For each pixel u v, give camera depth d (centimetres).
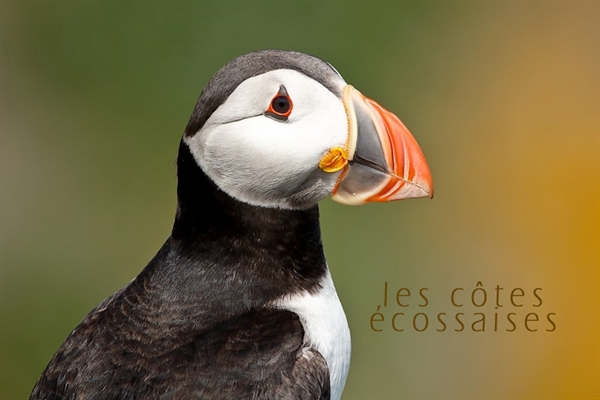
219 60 1558
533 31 1694
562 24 1694
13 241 1487
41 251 1483
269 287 759
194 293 750
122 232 1499
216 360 708
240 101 736
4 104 1565
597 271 1479
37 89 1573
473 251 1499
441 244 1488
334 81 765
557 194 1570
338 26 1577
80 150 1541
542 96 1658
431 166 1588
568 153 1619
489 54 1658
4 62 1580
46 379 730
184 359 707
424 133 1598
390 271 1428
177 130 1536
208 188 754
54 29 1591
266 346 723
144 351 715
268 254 763
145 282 762
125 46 1580
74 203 1515
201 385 696
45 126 1555
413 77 1606
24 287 1458
